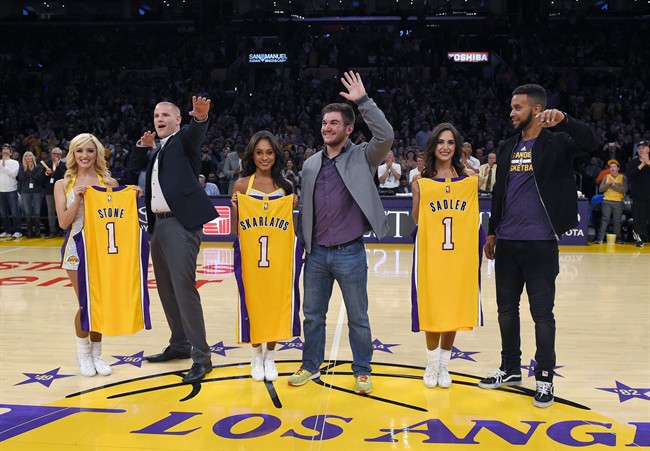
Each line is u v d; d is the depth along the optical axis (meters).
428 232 3.46
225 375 3.71
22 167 10.44
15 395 3.39
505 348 3.53
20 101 17.25
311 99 16.30
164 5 22.89
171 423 3.01
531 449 2.75
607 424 3.01
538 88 3.34
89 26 21.42
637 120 14.79
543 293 3.31
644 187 9.27
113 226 3.62
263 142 3.55
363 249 3.49
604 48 18.42
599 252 8.90
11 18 22.03
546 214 3.27
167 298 3.91
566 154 3.24
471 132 14.20
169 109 3.72
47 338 4.52
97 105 16.56
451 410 3.18
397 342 4.43
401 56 18.08
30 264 7.70
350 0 22.39
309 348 3.58
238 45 19.20
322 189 3.45
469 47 18.41
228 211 9.66
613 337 4.56
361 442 2.81
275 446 2.76
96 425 2.99
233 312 5.29
